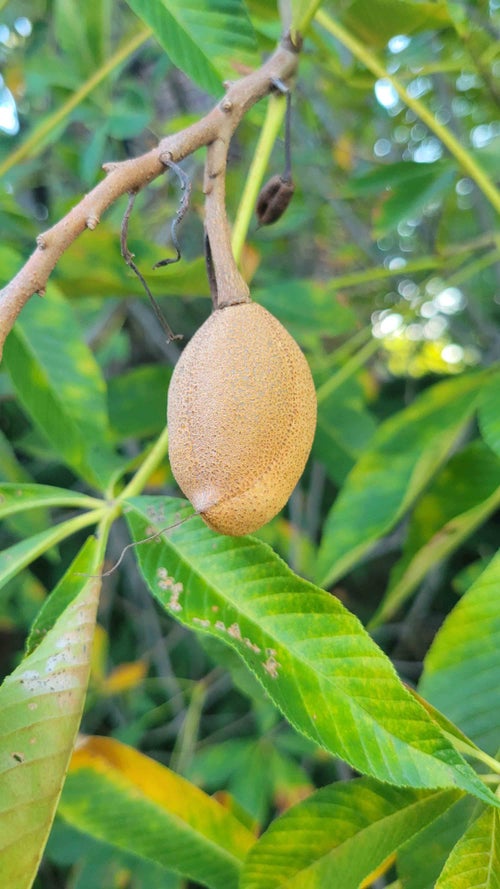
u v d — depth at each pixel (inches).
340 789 8.4
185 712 25.4
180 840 10.2
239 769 19.9
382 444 11.4
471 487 11.6
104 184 7.3
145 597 26.5
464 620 8.8
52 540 8.9
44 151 22.4
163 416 15.0
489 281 31.1
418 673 27.6
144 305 23.6
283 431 7.6
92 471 11.4
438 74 21.2
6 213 16.1
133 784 10.5
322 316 16.0
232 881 10.0
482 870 7.2
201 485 7.7
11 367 11.6
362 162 28.3
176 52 10.5
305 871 8.2
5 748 7.5
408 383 28.9
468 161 12.2
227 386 7.6
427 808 8.2
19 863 7.2
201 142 7.8
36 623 8.7
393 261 26.6
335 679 7.6
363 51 12.2
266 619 8.0
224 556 8.5
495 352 23.7
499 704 8.4
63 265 13.4
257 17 15.1
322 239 29.7
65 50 18.1
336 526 11.2
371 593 31.6
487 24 19.6
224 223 8.0
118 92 20.0
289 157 9.2
